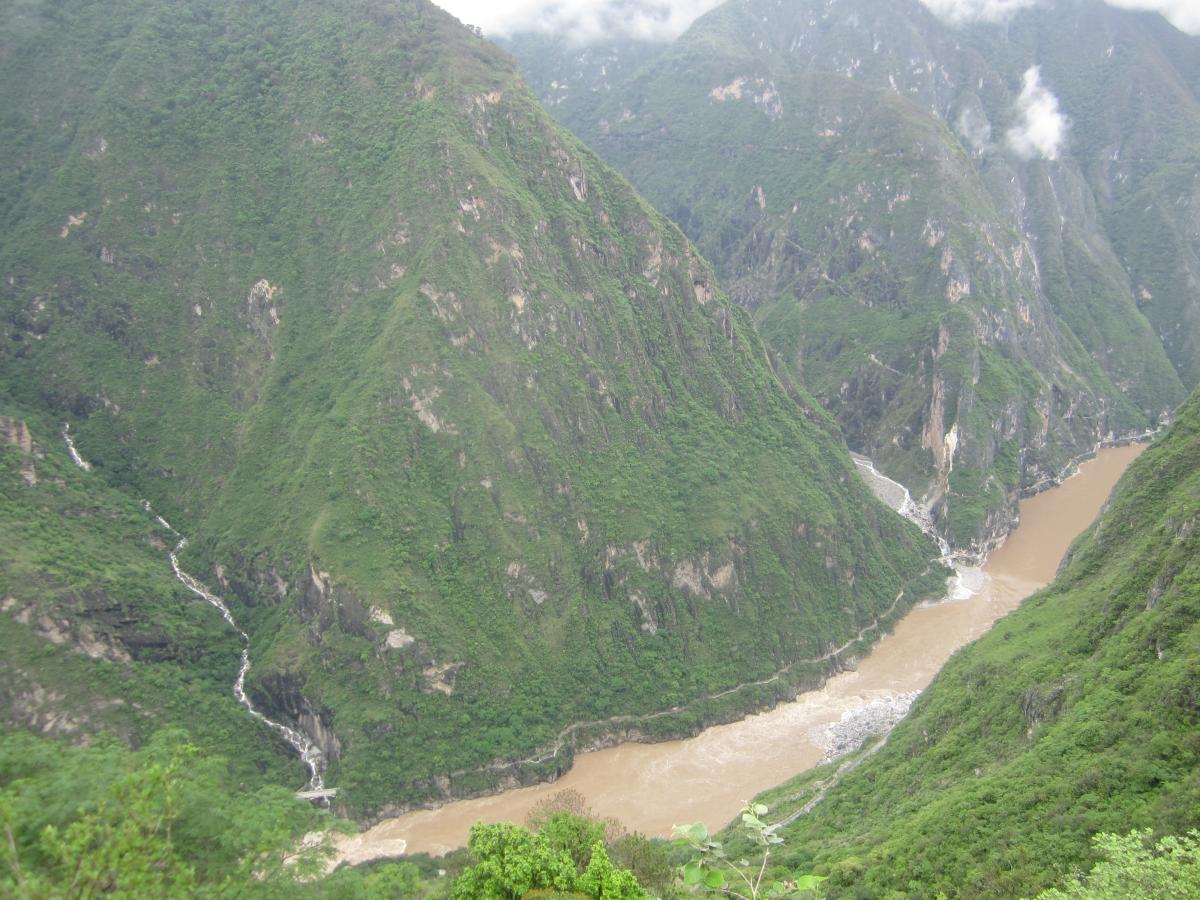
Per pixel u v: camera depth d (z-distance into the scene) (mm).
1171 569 69125
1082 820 50000
